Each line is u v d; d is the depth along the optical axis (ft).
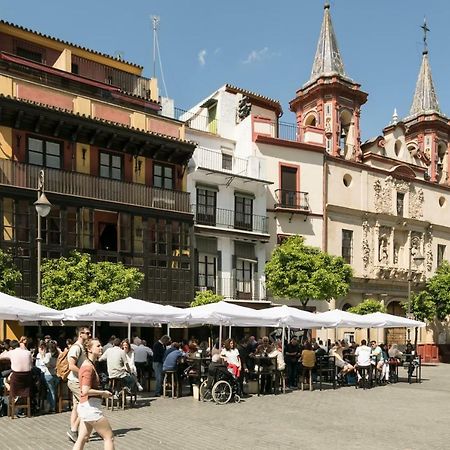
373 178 129.29
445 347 139.03
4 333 71.72
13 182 72.23
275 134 124.98
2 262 64.23
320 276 95.66
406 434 36.29
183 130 94.38
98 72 94.17
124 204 82.64
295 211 111.04
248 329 100.07
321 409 47.19
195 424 38.52
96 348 28.30
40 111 75.92
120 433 35.12
